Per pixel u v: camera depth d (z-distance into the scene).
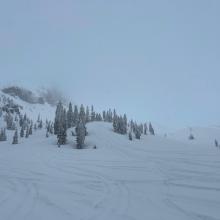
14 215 16.11
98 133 96.94
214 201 18.38
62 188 24.30
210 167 33.50
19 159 48.47
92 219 15.22
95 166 38.53
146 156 50.91
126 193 21.73
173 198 19.59
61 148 70.88
